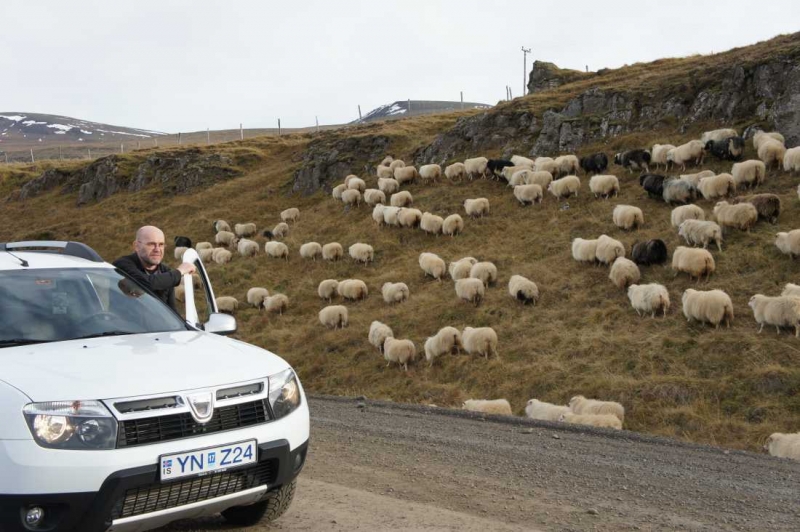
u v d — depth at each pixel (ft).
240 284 90.74
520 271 68.69
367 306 73.10
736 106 87.76
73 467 9.84
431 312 65.57
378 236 92.68
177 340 13.39
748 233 59.72
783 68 84.84
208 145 187.01
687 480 18.76
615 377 44.68
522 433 25.99
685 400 40.45
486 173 99.96
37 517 9.86
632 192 80.02
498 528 13.98
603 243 63.36
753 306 45.98
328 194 127.34
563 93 120.06
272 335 71.61
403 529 13.55
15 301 13.51
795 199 63.77
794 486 18.22
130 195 163.84
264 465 11.84
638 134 94.38
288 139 189.78
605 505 16.15
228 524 13.66
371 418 29.96
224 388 11.48
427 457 21.35
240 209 131.54
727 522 14.92
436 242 85.40
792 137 77.82
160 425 10.66
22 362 11.35
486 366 52.01
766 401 38.22
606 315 54.95
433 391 50.60
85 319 13.76
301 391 13.17
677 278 57.06
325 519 14.06
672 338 47.73
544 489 17.54
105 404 10.36
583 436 25.58
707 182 67.97
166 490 10.64
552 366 48.91
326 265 89.71
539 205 84.84
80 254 16.60
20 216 172.65
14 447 9.79
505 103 124.77
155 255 17.95
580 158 92.43
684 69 106.93
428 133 139.03
